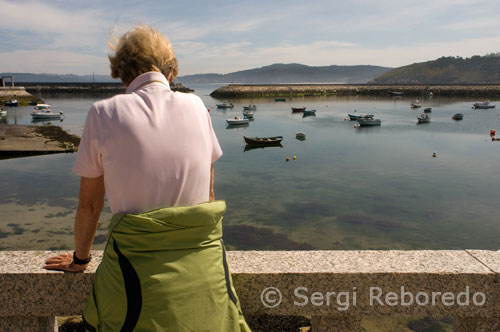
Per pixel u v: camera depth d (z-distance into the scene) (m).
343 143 49.53
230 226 20.92
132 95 1.47
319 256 2.09
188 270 1.36
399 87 170.12
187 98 1.55
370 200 25.83
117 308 1.36
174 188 1.43
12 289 1.89
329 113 91.06
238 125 66.81
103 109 1.41
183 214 1.35
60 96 139.50
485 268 1.95
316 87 173.00
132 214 1.39
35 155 37.88
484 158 40.03
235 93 160.62
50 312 1.92
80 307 1.91
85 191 1.51
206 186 1.56
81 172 1.45
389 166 36.38
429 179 31.58
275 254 2.12
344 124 70.00
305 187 28.78
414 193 27.55
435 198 26.36
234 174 32.78
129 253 1.35
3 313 1.92
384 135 56.34
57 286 1.88
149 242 1.34
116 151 1.38
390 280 1.91
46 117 69.25
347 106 111.62
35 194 25.45
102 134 1.38
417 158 40.09
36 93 151.75
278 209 23.72
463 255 2.12
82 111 85.69
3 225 19.94
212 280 1.40
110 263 1.40
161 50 1.61
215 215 1.44
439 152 43.38
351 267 1.95
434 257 2.09
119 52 1.61
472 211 23.81
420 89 165.88
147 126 1.40
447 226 21.41
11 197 24.73
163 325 1.31
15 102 95.38
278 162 37.88
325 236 19.81
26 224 20.12
